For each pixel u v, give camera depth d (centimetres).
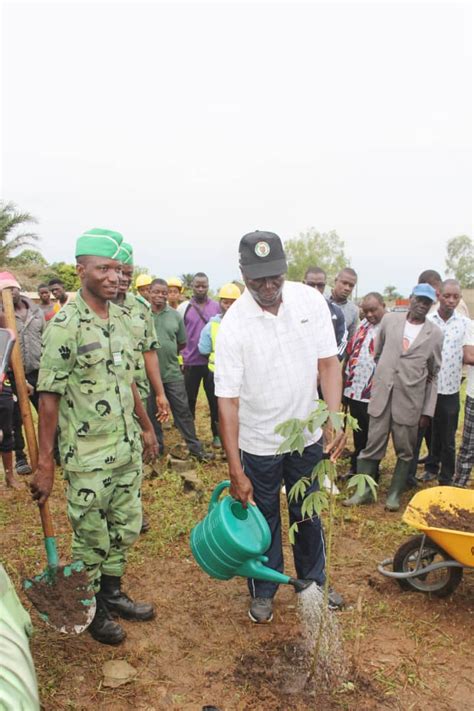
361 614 367
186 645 337
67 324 302
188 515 508
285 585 403
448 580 377
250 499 327
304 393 338
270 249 307
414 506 385
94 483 312
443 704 293
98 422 312
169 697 296
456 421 580
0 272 325
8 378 580
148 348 480
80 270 310
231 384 326
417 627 356
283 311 327
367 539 473
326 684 304
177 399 673
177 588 400
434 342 523
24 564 426
